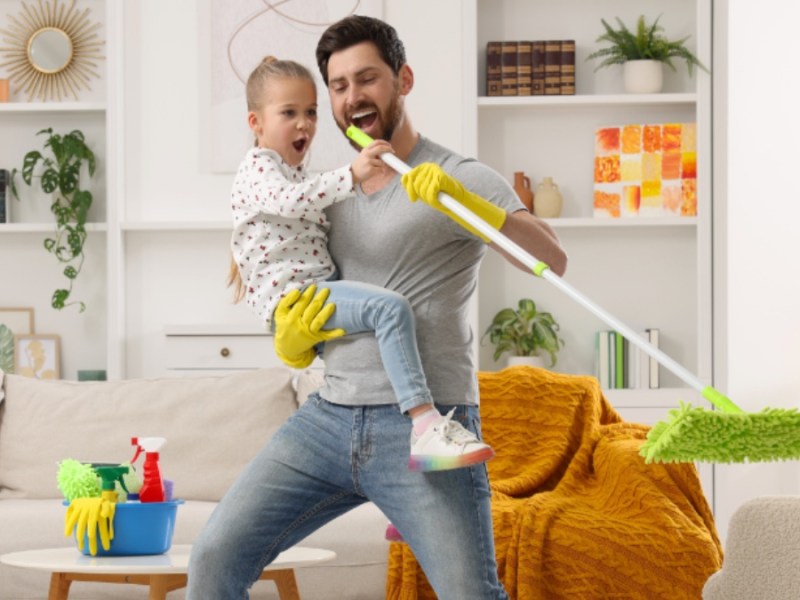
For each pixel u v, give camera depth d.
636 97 5.39
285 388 4.34
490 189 2.25
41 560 2.84
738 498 5.03
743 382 5.09
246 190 2.39
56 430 4.29
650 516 3.40
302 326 2.23
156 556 2.90
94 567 2.69
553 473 3.91
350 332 2.22
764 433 1.61
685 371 1.78
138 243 5.64
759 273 5.11
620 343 5.38
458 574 2.09
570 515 3.42
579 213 5.58
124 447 4.26
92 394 4.36
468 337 2.28
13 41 5.80
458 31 5.54
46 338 5.68
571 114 5.59
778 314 5.10
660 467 3.54
